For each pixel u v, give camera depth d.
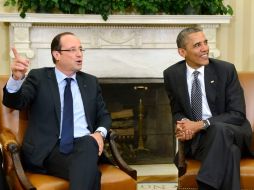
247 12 4.10
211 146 2.46
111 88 4.05
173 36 3.96
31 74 2.68
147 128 4.18
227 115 2.69
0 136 2.58
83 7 3.67
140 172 3.93
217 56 3.95
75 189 2.23
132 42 3.92
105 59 3.91
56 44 2.65
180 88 2.82
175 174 3.88
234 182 2.40
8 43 3.84
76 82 2.71
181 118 2.78
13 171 2.44
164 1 3.79
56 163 2.46
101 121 2.71
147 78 3.99
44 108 2.59
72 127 2.58
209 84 2.80
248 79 3.01
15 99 2.45
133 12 3.87
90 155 2.35
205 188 2.43
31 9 3.73
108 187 2.39
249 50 4.14
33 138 2.55
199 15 3.83
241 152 2.68
